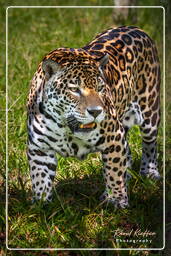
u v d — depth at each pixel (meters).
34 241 12.73
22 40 21.94
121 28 14.54
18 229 12.92
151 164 15.33
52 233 12.77
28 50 20.70
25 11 25.44
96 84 11.98
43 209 13.18
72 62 12.14
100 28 23.55
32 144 12.68
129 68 13.74
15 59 20.03
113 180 13.17
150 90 14.55
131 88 13.93
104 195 14.02
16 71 19.31
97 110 11.60
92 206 13.82
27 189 14.42
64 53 12.68
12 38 21.86
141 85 14.33
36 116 12.38
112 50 13.59
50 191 13.29
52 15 25.27
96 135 12.41
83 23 24.75
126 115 14.34
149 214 13.52
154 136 15.00
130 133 16.59
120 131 12.91
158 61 14.88
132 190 14.31
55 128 12.26
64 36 22.23
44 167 12.95
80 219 13.29
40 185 13.05
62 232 12.86
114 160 12.95
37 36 22.53
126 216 13.44
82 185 14.70
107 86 12.62
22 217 13.06
